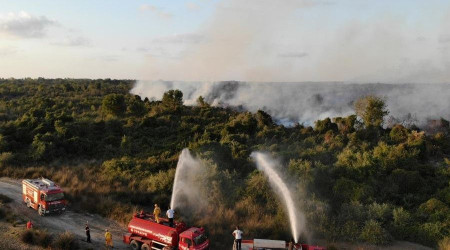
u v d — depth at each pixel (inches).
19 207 1052.5
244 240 766.5
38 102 2797.7
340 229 868.6
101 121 2169.0
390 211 944.3
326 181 1106.7
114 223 959.6
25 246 754.2
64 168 1439.5
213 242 818.2
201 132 2066.9
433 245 829.8
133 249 804.6
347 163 1216.2
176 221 857.5
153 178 1240.8
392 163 1219.9
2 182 1302.9
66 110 2608.3
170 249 743.1
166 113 2610.7
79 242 822.5
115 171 1375.5
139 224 808.9
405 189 1112.8
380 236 835.4
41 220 955.3
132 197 1118.4
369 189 1058.7
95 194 1139.9
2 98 3184.1
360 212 920.3
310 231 856.3
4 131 1835.6
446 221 875.4
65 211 1028.5
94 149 1755.7
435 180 1159.0
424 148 1441.9
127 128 2144.4
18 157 1565.0
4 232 839.7
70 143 1733.5
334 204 1008.2
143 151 1734.7
